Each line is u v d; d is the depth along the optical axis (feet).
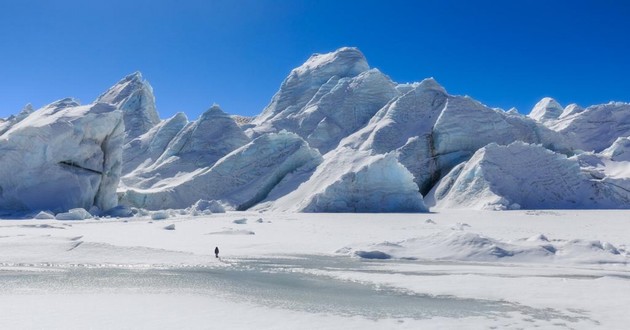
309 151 287.28
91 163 229.66
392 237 116.06
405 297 50.96
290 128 372.38
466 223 145.48
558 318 41.70
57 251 86.94
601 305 46.91
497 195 222.89
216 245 101.71
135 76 491.72
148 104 458.91
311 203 215.51
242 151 287.69
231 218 184.24
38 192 209.97
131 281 61.52
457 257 82.48
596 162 278.67
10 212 203.62
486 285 57.67
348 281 61.31
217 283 59.98
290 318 41.04
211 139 337.72
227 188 273.33
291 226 146.72
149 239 111.75
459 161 280.51
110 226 149.18
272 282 60.80
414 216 180.14
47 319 39.55
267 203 251.60
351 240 111.45
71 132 220.23
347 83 385.50
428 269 71.46
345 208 212.02
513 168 242.99
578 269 70.90
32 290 54.75
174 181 303.89
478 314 43.11
